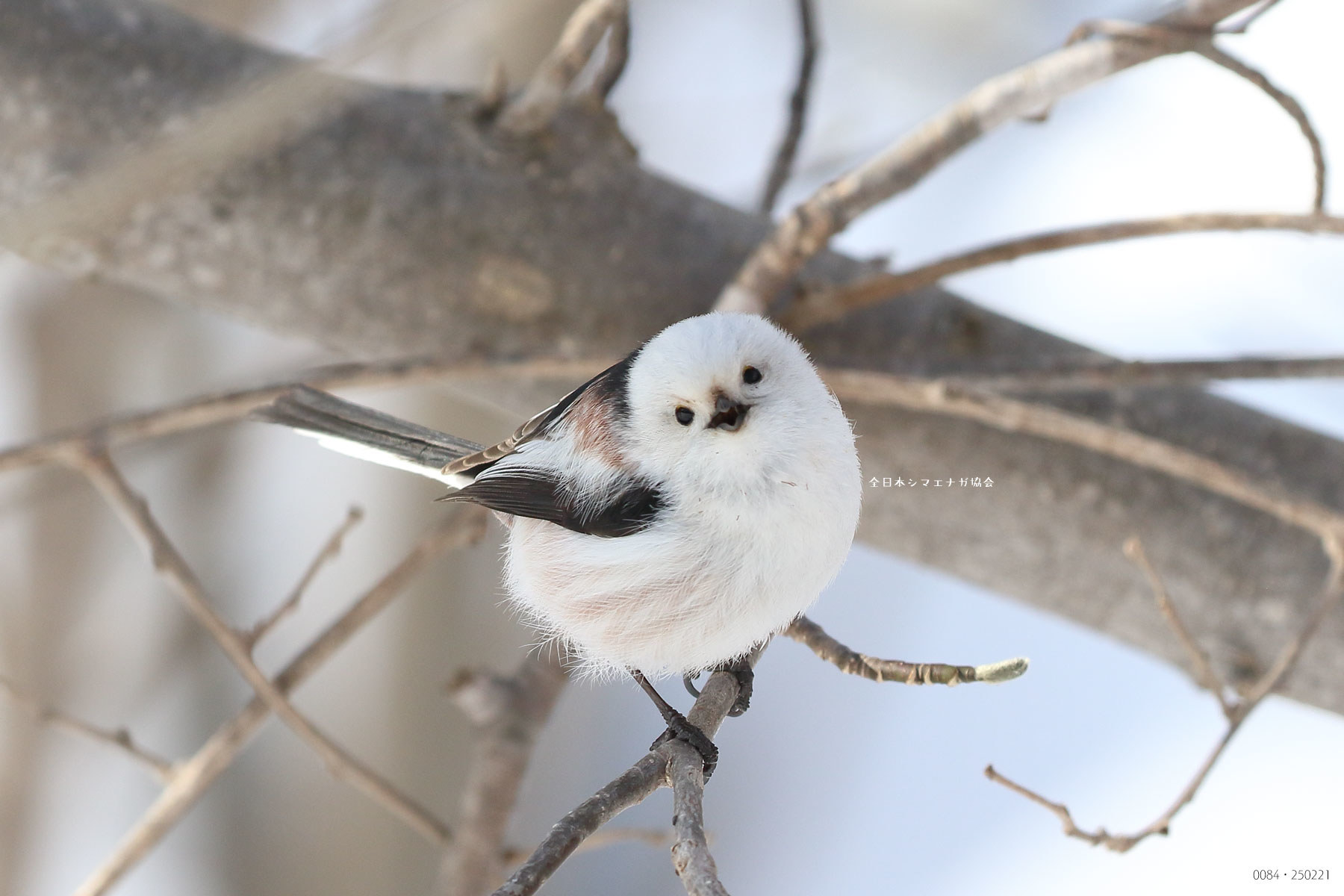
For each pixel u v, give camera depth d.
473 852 3.13
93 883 3.10
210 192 3.13
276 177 3.13
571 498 3.07
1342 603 3.13
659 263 3.14
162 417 3.11
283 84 3.07
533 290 3.14
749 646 3.07
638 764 3.03
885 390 3.11
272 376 3.16
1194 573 3.13
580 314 3.14
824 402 3.06
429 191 3.14
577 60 3.13
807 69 3.19
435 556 3.12
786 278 3.12
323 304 3.14
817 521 3.06
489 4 3.25
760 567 3.06
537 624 3.09
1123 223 3.12
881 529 3.15
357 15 3.08
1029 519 3.14
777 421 3.06
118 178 3.07
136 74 3.13
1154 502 3.13
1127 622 3.14
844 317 3.15
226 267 3.14
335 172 3.13
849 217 3.12
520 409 3.16
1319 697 3.13
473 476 3.09
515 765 3.13
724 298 3.12
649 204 3.15
